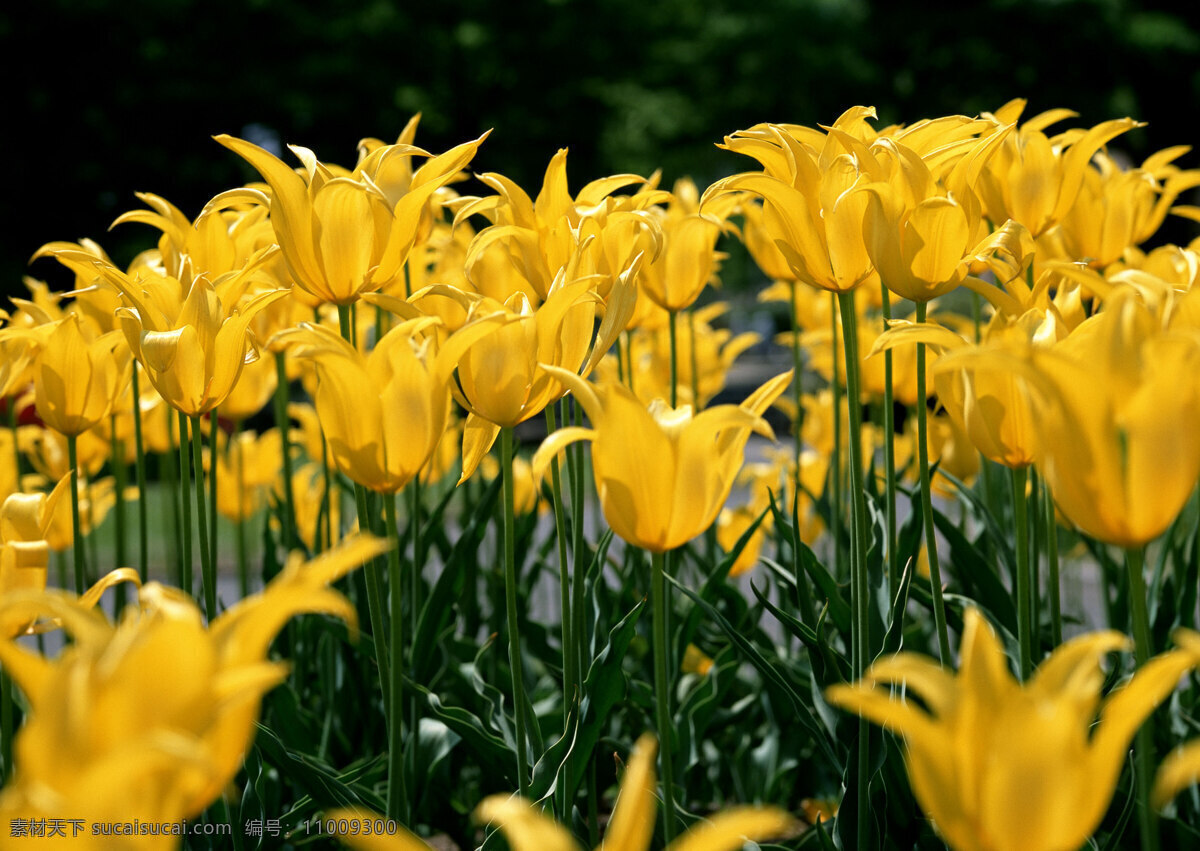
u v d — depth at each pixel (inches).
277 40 756.6
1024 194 82.9
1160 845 72.9
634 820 28.6
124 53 722.2
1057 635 74.7
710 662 111.7
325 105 747.4
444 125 821.2
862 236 63.6
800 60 829.8
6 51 697.0
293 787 90.9
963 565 83.4
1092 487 38.7
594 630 80.1
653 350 129.3
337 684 100.6
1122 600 95.3
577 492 74.7
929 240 60.2
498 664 104.2
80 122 718.5
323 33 770.8
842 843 67.8
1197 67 741.9
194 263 80.8
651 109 896.3
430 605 85.5
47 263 721.6
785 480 113.6
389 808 60.4
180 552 101.9
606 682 64.6
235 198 78.0
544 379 59.7
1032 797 30.2
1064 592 133.7
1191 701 91.0
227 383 65.7
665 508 47.5
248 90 727.7
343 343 53.1
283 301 98.2
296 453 140.1
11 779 68.2
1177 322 52.2
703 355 137.9
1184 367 37.0
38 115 711.1
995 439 57.7
